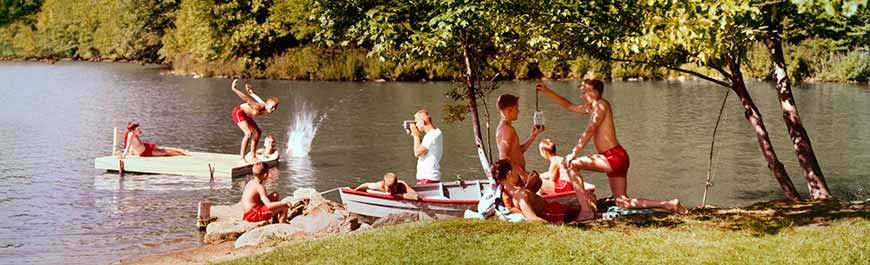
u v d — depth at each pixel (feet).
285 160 69.62
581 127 88.74
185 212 49.08
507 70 44.70
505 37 40.14
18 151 74.69
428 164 46.09
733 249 25.58
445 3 34.30
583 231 28.99
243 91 148.15
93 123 97.71
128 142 65.62
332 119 100.73
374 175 63.16
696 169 63.57
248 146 80.02
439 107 115.75
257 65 196.03
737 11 28.17
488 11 34.06
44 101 127.65
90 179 60.29
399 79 179.01
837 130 85.20
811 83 151.43
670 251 25.67
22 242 41.55
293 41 202.90
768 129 86.07
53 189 56.44
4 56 317.42
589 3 34.27
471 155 71.00
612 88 145.38
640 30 32.91
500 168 31.99
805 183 57.57
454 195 46.11
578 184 32.12
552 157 42.47
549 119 96.32
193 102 126.00
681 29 28.58
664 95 129.90
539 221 30.73
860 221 28.76
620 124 92.68
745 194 54.49
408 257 26.45
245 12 198.59
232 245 37.96
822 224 28.96
